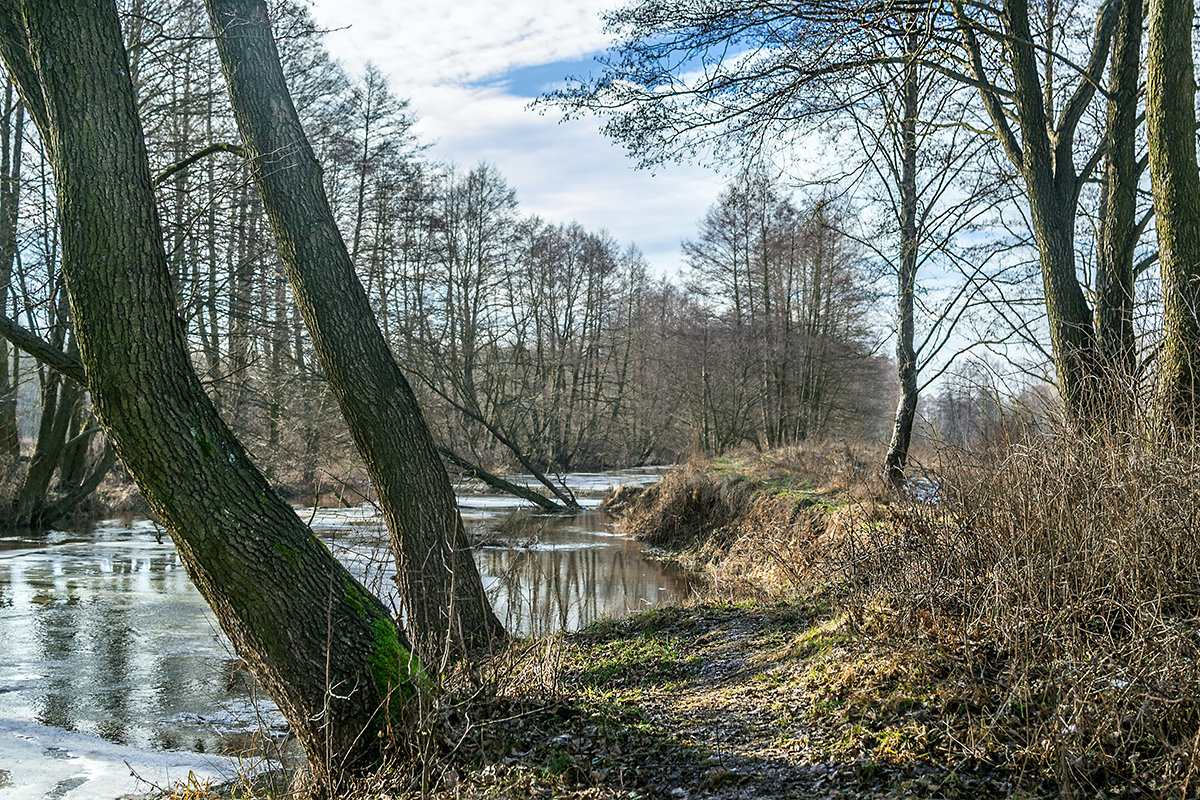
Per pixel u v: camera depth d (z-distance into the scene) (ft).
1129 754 12.67
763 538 44.47
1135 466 16.87
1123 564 15.38
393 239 84.74
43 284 39.40
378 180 82.79
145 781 17.53
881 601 19.48
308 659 15.69
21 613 37.04
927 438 22.11
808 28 28.19
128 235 14.96
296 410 65.62
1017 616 15.38
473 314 120.78
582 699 18.58
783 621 24.20
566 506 87.97
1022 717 13.84
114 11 15.56
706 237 111.75
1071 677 13.39
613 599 41.50
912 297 47.01
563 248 148.15
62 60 14.93
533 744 15.85
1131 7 25.81
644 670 22.34
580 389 163.63
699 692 19.57
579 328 165.07
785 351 106.22
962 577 17.93
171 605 39.29
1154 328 21.83
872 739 14.34
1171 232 21.12
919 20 26.53
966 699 14.48
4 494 67.46
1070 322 25.63
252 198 51.98
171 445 15.01
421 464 26.18
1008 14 27.25
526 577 45.78
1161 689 13.11
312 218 25.46
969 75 32.65
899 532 21.11
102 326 14.74
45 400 68.18
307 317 25.82
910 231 46.50
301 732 16.08
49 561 51.11
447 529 26.35
